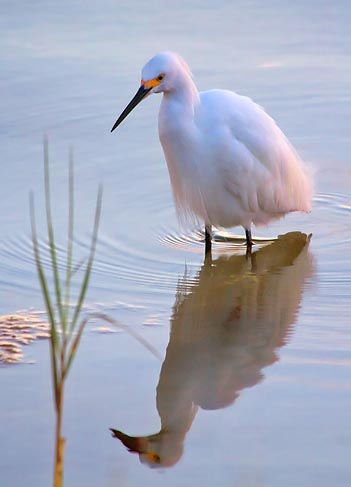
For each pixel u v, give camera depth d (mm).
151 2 19578
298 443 7250
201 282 10523
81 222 11977
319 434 7363
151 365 8562
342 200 13203
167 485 6762
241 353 8781
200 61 16984
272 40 17938
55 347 6242
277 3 19531
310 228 12438
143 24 18469
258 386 8148
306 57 17359
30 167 13555
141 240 11672
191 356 8727
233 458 7082
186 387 8172
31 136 14570
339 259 11281
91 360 8656
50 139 14484
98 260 10977
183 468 6980
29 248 11211
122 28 18281
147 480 6828
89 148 14250
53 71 16609
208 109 11234
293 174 12016
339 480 6758
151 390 8133
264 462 7008
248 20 18766
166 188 13188
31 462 7098
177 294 10164
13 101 15664
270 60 17188
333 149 14664
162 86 10781
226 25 18500
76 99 15750
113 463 7059
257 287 10414
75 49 17453
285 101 16000
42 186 12969
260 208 11812
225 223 11766
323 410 7711
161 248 11492
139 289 10242
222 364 8578
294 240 12016
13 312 9617
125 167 13734
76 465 7039
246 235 11820
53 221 11977
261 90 16219
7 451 7234
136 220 12234
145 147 14367
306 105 15898
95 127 14922
